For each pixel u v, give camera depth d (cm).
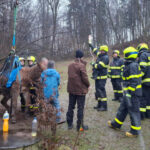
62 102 692
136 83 376
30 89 482
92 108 599
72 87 407
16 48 766
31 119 474
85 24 1870
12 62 446
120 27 2864
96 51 631
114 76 674
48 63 408
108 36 3100
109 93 827
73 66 413
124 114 417
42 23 901
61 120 480
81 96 408
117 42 2602
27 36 835
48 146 315
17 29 786
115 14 3023
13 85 434
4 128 381
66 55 1089
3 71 456
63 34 942
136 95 387
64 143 353
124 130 429
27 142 325
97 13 2623
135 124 388
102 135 401
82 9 2019
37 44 835
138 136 392
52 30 910
